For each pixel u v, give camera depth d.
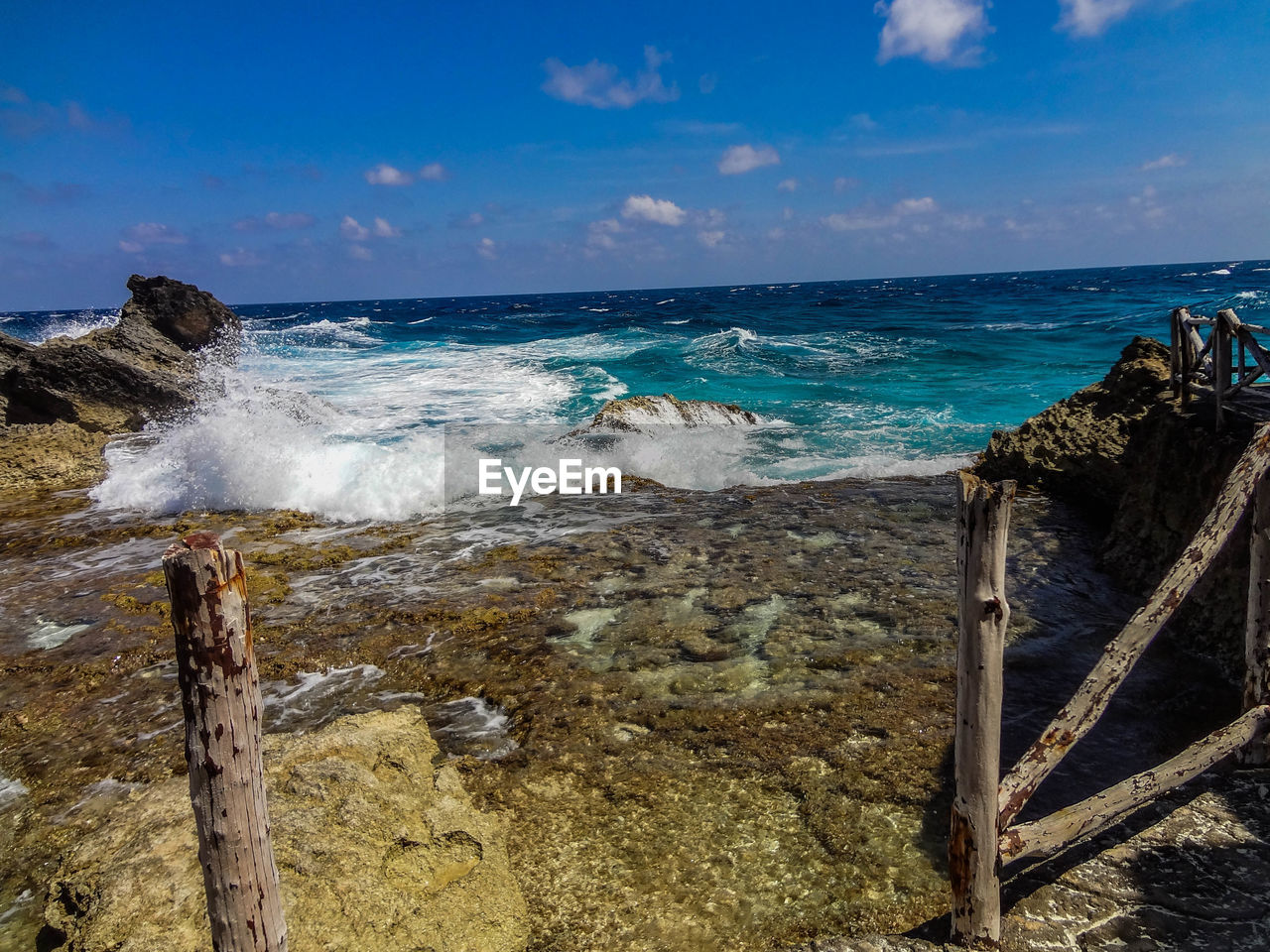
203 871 2.10
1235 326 5.33
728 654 5.25
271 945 2.16
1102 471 7.97
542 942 3.06
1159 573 5.98
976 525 2.46
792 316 46.94
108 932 2.70
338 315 81.19
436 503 9.29
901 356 24.50
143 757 4.41
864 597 6.11
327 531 8.41
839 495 9.03
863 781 3.93
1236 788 3.48
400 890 3.04
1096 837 3.29
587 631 5.68
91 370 13.78
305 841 3.07
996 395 17.33
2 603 6.60
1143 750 4.19
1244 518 4.96
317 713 4.77
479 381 20.61
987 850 2.62
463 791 3.77
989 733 2.55
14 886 3.48
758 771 4.04
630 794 3.90
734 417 14.23
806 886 3.29
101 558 7.73
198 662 1.97
